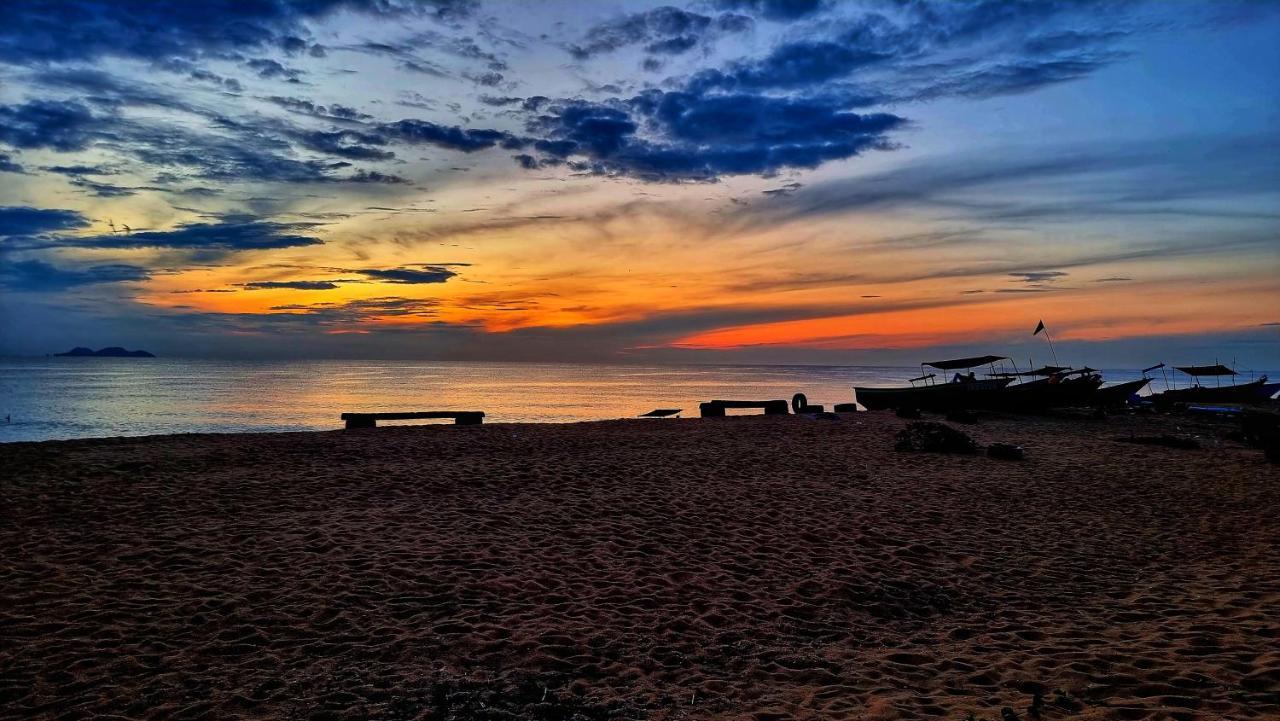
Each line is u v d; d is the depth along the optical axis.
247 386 69.94
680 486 11.34
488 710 4.18
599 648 5.22
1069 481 12.43
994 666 5.02
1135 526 9.45
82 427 30.36
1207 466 14.09
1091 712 4.19
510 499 10.16
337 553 7.35
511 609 5.96
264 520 8.66
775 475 12.45
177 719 4.07
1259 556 8.02
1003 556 7.99
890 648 5.44
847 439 17.11
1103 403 26.88
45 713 4.11
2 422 32.31
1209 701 4.33
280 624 5.51
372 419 18.58
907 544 8.37
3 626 5.34
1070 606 6.43
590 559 7.44
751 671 4.92
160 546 7.50
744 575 7.09
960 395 25.84
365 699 4.31
